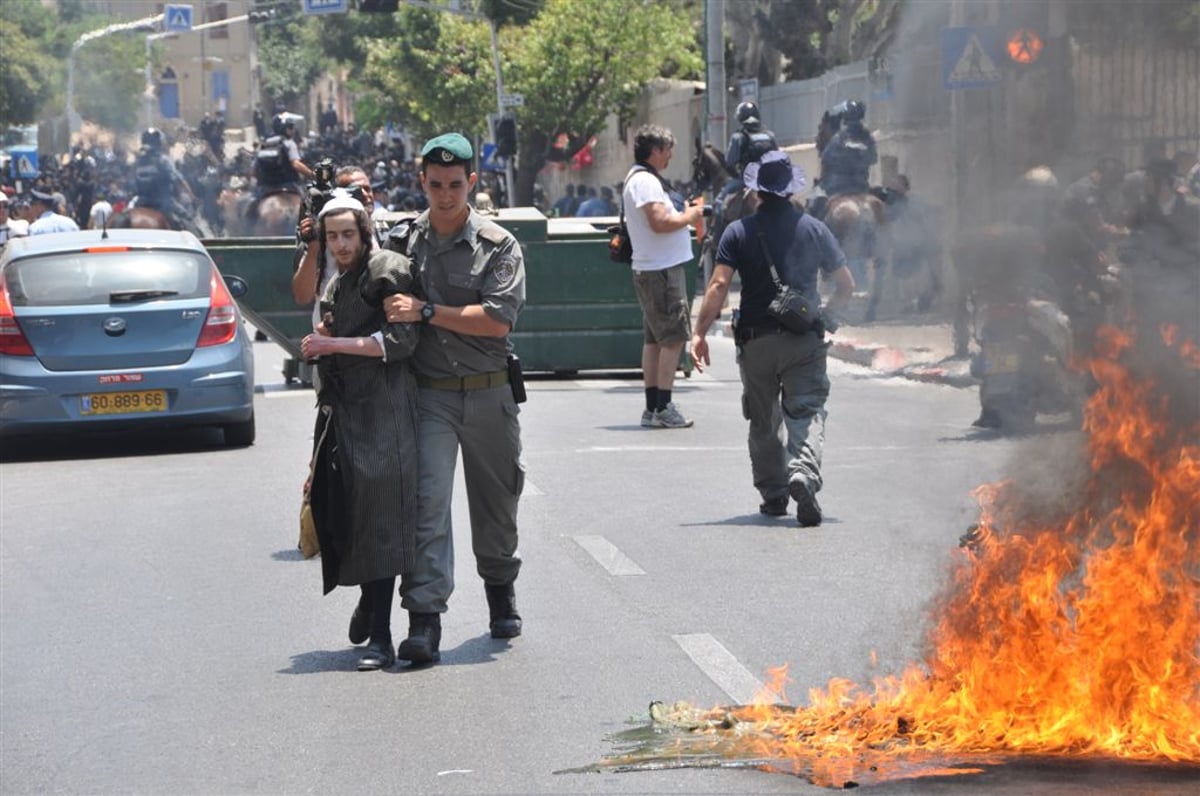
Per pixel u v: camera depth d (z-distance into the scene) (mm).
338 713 8422
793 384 12844
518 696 8633
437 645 9352
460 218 9289
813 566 11422
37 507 14680
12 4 116500
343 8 61375
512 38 69438
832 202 18750
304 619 10430
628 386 22641
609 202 58000
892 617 9875
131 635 10164
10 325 17219
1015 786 6855
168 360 17422
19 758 7914
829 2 38969
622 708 8367
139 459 17328
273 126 30078
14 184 58312
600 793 7113
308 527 9391
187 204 35500
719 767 7332
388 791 7266
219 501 14578
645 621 10102
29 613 10805
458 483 15328
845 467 15516
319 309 10383
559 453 16609
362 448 9078
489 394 9383
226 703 8664
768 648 9375
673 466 15789
